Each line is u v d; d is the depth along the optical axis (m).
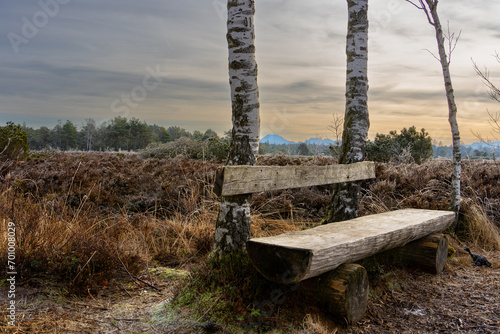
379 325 3.19
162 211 7.11
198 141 18.41
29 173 8.50
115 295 3.46
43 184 7.81
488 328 3.13
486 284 4.28
